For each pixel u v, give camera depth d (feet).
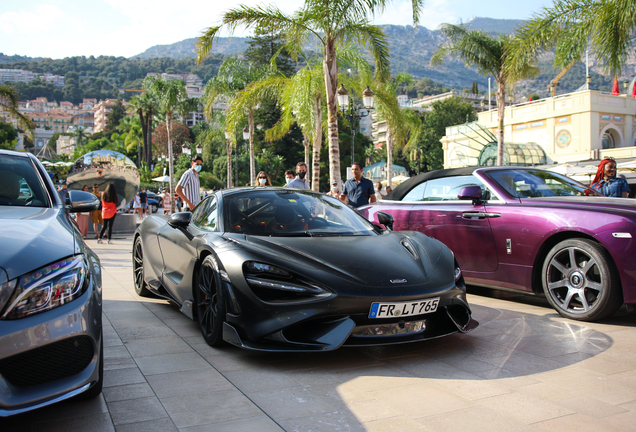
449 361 9.23
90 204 9.89
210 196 13.47
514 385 7.97
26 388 5.91
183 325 12.26
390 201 18.31
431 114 214.69
